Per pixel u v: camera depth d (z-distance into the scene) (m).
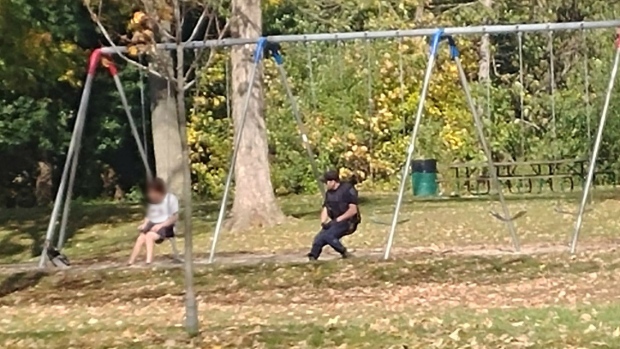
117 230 28.97
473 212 28.03
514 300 15.70
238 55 25.53
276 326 13.67
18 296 18.23
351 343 12.32
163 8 13.33
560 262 18.58
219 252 22.12
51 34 27.36
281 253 21.44
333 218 19.62
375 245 22.30
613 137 33.62
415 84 34.34
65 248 25.47
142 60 26.08
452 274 18.20
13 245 27.45
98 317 15.51
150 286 18.33
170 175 33.75
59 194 21.03
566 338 12.14
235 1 24.92
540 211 27.61
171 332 13.37
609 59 33.25
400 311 14.91
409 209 29.33
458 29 19.12
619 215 26.14
